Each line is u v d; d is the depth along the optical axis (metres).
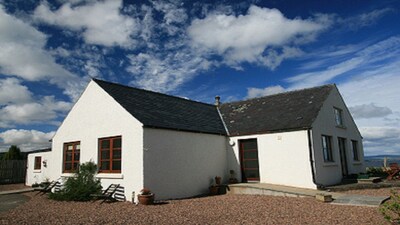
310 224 7.38
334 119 16.91
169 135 13.05
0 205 11.27
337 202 10.24
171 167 12.87
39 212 9.46
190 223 7.66
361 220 7.59
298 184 13.77
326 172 14.55
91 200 12.03
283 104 17.33
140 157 11.77
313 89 17.66
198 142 14.64
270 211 9.09
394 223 7.17
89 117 14.46
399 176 16.92
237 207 9.93
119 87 14.83
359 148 20.06
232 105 20.09
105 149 13.55
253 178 15.71
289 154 14.29
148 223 7.67
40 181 19.48
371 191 12.76
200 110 17.98
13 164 23.61
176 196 12.83
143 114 12.97
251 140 16.08
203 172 14.58
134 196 11.66
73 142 15.26
